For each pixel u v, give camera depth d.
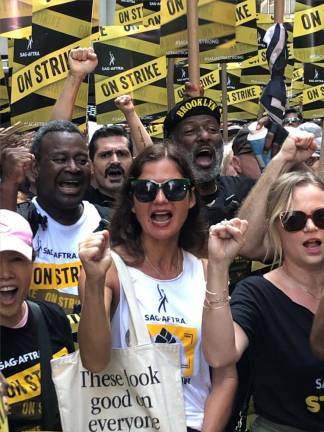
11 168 4.04
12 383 3.15
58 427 3.22
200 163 4.70
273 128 4.74
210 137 4.71
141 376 2.98
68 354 3.16
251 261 4.18
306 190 3.20
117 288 3.13
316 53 6.78
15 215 3.21
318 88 7.76
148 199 3.17
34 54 5.42
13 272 3.11
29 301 3.29
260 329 3.16
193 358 3.16
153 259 3.22
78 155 4.14
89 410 2.98
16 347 3.17
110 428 2.98
